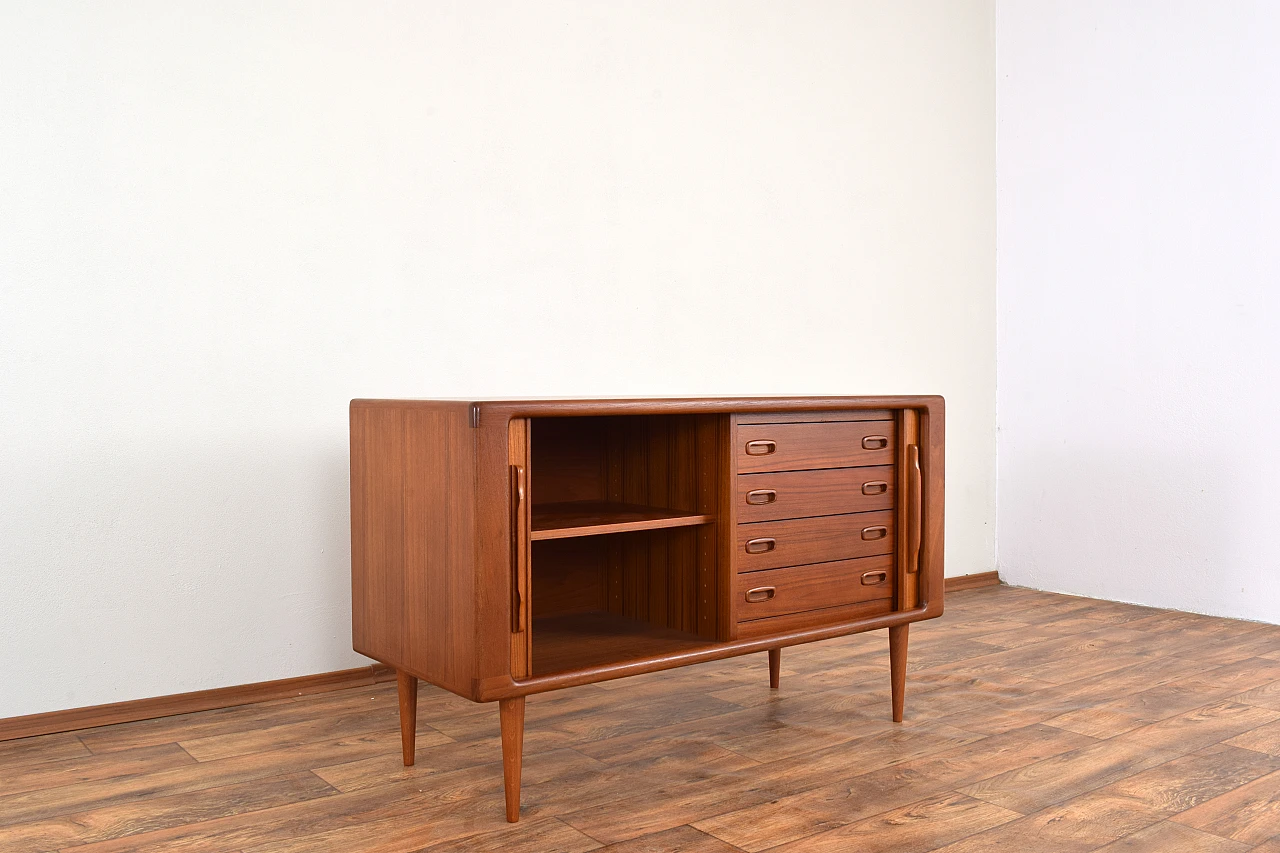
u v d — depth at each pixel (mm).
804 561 2289
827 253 3738
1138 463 3820
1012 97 4191
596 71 3141
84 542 2373
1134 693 2633
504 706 1829
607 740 2264
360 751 2199
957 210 4137
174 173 2463
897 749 2201
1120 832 1776
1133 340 3826
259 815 1854
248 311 2570
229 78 2529
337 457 2709
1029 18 4121
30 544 2312
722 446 2156
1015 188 4188
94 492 2383
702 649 2109
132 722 2422
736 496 2164
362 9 2713
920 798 1927
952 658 3000
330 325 2686
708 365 3424
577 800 1923
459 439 1827
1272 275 3441
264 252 2588
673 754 2170
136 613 2439
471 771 2072
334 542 2715
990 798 1927
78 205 2350
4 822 1826
